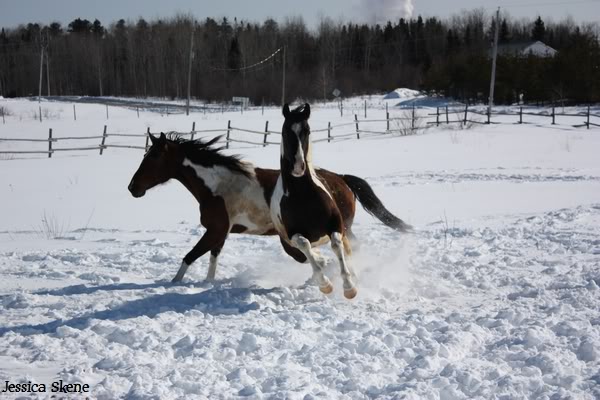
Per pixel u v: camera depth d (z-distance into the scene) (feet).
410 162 75.31
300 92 258.78
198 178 26.55
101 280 26.53
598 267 25.68
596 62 177.68
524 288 23.32
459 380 14.53
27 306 22.50
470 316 19.94
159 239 36.86
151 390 14.02
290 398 13.46
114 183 63.05
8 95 323.16
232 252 32.48
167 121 143.23
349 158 80.23
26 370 15.84
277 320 20.11
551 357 15.52
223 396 13.92
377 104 219.61
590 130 116.06
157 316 20.54
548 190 51.93
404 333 18.22
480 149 88.79
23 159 85.46
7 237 38.75
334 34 343.87
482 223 38.19
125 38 322.55
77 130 123.54
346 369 15.47
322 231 22.74
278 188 23.39
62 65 319.88
